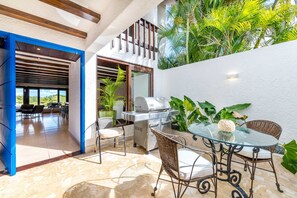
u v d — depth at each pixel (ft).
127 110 12.59
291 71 7.73
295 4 9.49
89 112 9.95
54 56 10.41
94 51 9.72
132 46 12.78
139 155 9.28
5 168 7.27
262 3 10.17
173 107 11.49
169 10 16.05
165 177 6.85
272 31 10.59
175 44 15.48
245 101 9.46
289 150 6.11
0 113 8.16
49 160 8.39
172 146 4.57
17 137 12.73
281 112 8.07
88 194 5.64
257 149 5.57
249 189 6.04
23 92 32.73
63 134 13.79
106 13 6.25
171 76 14.16
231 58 10.11
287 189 6.04
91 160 8.52
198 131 6.24
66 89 38.42
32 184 6.21
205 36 13.03
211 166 5.05
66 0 5.65
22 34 7.10
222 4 12.35
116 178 6.73
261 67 8.79
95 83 10.26
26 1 5.67
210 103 11.16
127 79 12.59
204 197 5.56
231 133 5.97
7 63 6.91
